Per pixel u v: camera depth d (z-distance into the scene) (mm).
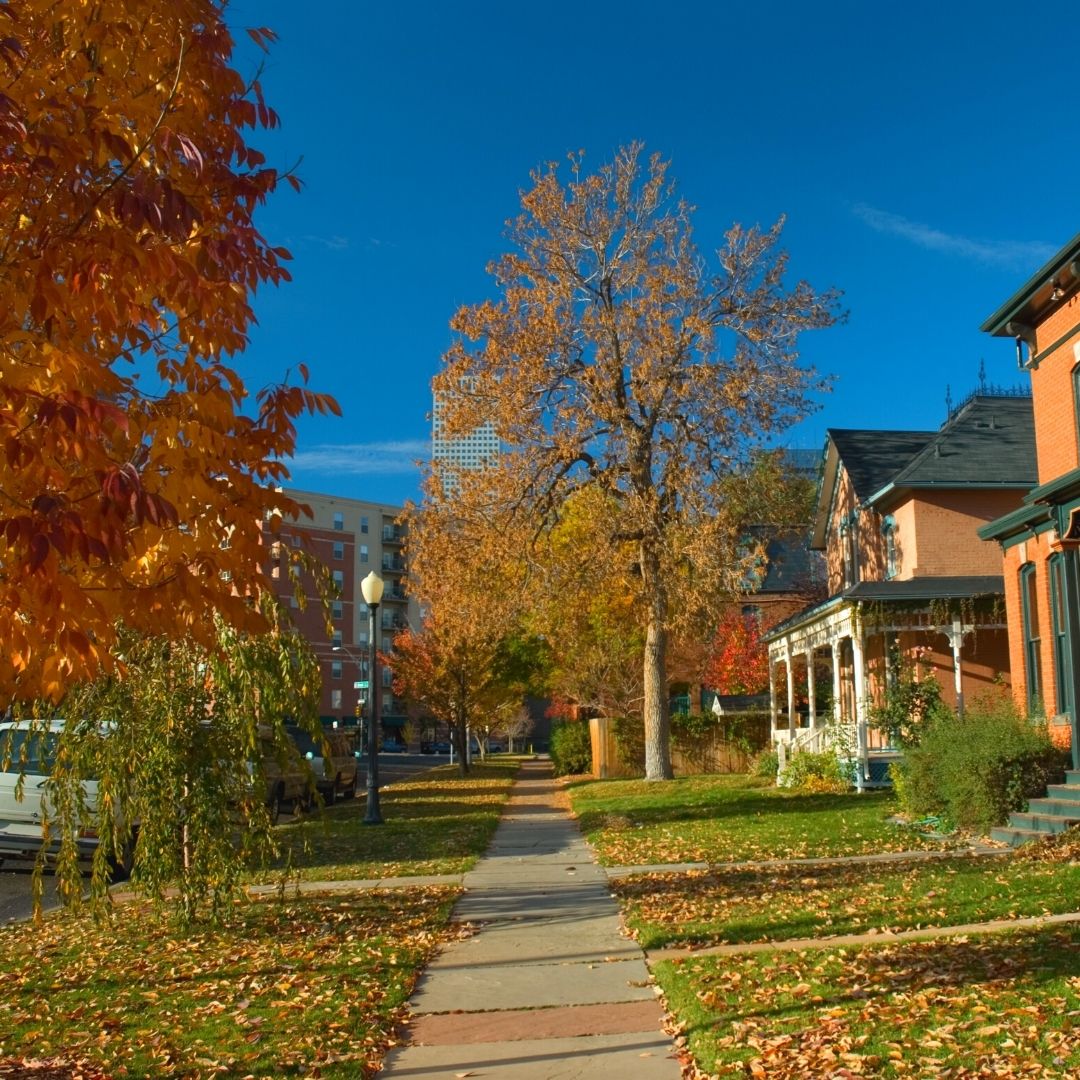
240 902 11477
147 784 9359
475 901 11625
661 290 25297
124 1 5246
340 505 89625
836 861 13086
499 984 8008
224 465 5031
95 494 4191
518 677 47938
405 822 20922
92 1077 5996
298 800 11820
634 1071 6000
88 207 4863
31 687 4887
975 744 15047
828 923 9180
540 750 96750
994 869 11492
